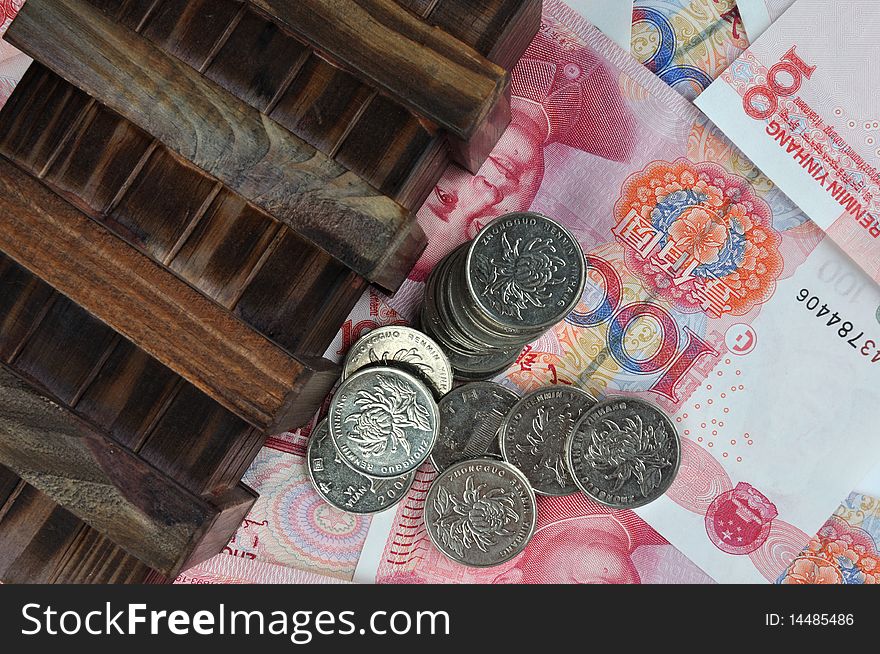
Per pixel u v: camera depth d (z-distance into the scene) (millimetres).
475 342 173
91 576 159
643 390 189
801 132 184
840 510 190
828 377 189
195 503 152
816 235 188
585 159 188
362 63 148
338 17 148
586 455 175
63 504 153
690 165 188
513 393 179
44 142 152
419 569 189
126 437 156
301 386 150
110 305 150
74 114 152
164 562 152
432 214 186
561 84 187
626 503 175
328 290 156
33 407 153
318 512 187
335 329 167
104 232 150
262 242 154
